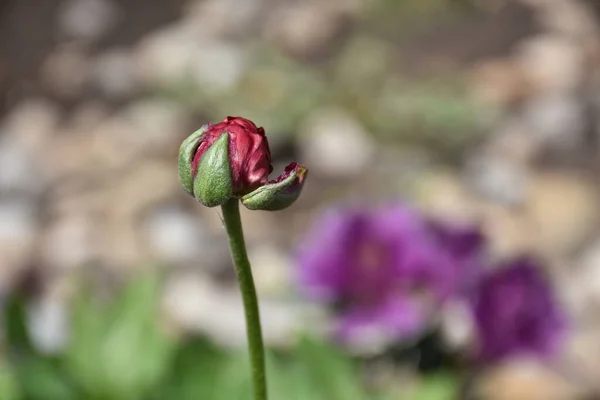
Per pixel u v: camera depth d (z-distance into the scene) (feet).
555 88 5.58
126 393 2.09
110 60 6.17
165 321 3.33
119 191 4.64
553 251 4.18
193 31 6.41
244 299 1.42
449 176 4.75
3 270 3.93
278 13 6.39
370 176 4.74
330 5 6.31
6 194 4.66
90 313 2.14
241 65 5.75
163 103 5.54
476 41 6.10
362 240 2.22
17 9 6.74
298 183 1.38
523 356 2.17
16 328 2.17
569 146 5.02
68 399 2.06
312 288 2.24
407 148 4.99
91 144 5.16
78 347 2.11
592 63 5.95
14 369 2.06
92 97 5.74
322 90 5.38
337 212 2.31
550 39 6.15
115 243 4.19
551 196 4.56
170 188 4.65
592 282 3.89
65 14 6.70
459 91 5.44
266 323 3.14
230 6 6.55
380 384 2.26
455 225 2.24
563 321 2.19
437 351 2.23
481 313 2.15
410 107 5.16
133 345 2.12
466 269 2.17
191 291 3.66
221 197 1.37
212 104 5.45
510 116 5.30
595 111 5.30
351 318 2.19
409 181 4.66
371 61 5.64
